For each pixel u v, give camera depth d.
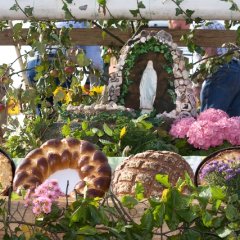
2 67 3.99
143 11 3.23
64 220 1.87
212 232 1.87
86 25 4.61
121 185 2.13
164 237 1.89
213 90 4.09
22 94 3.86
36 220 1.88
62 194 1.91
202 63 4.19
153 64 3.70
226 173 2.00
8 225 1.88
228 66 4.11
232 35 4.42
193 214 1.83
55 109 3.68
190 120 3.39
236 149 2.18
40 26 4.05
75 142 2.22
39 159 2.19
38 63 4.34
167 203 1.83
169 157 2.19
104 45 4.57
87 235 1.85
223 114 3.42
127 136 3.17
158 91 3.67
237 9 3.19
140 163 2.16
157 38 3.71
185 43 4.38
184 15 3.23
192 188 1.86
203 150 3.29
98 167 2.17
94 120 3.38
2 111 3.75
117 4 3.23
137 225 1.84
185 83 3.67
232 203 1.86
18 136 3.50
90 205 1.86
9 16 3.30
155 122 3.50
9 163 2.32
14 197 2.01
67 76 4.13
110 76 3.80
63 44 4.11
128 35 4.53
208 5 3.21
